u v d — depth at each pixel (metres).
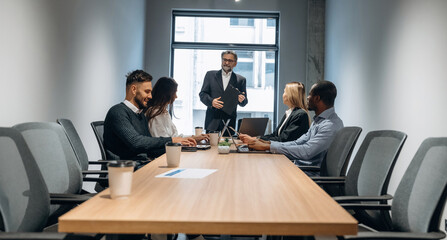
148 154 3.03
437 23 2.84
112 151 2.60
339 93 5.38
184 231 0.94
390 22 3.71
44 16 2.84
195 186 1.38
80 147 2.34
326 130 2.64
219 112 4.49
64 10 3.21
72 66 3.41
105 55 4.32
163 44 6.21
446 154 1.23
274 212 1.03
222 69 4.91
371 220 1.76
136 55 5.69
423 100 3.03
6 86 2.33
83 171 2.16
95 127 2.68
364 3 4.43
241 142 3.39
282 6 6.23
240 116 6.42
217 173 1.68
